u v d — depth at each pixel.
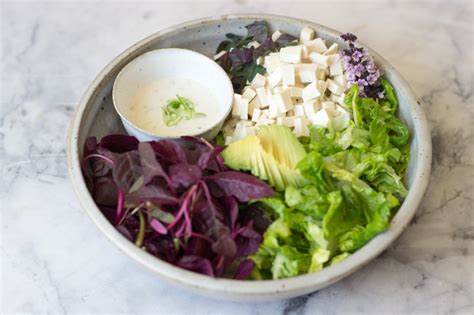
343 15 0.83
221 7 0.85
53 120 0.74
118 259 0.65
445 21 0.83
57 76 0.78
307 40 0.71
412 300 0.62
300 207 0.58
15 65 0.79
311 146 0.64
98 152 0.63
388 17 0.83
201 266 0.56
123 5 0.85
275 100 0.67
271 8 0.84
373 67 0.68
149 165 0.58
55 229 0.66
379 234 0.57
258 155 0.61
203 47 0.74
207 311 0.62
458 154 0.71
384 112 0.67
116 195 0.61
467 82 0.77
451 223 0.67
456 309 0.62
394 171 0.64
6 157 0.71
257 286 0.54
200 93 0.71
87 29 0.82
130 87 0.69
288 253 0.57
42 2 0.85
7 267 0.64
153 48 0.71
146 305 0.62
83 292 0.63
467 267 0.64
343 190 0.59
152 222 0.58
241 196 0.58
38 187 0.69
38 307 0.62
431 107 0.75
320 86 0.68
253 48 0.72
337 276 0.55
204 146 0.63
